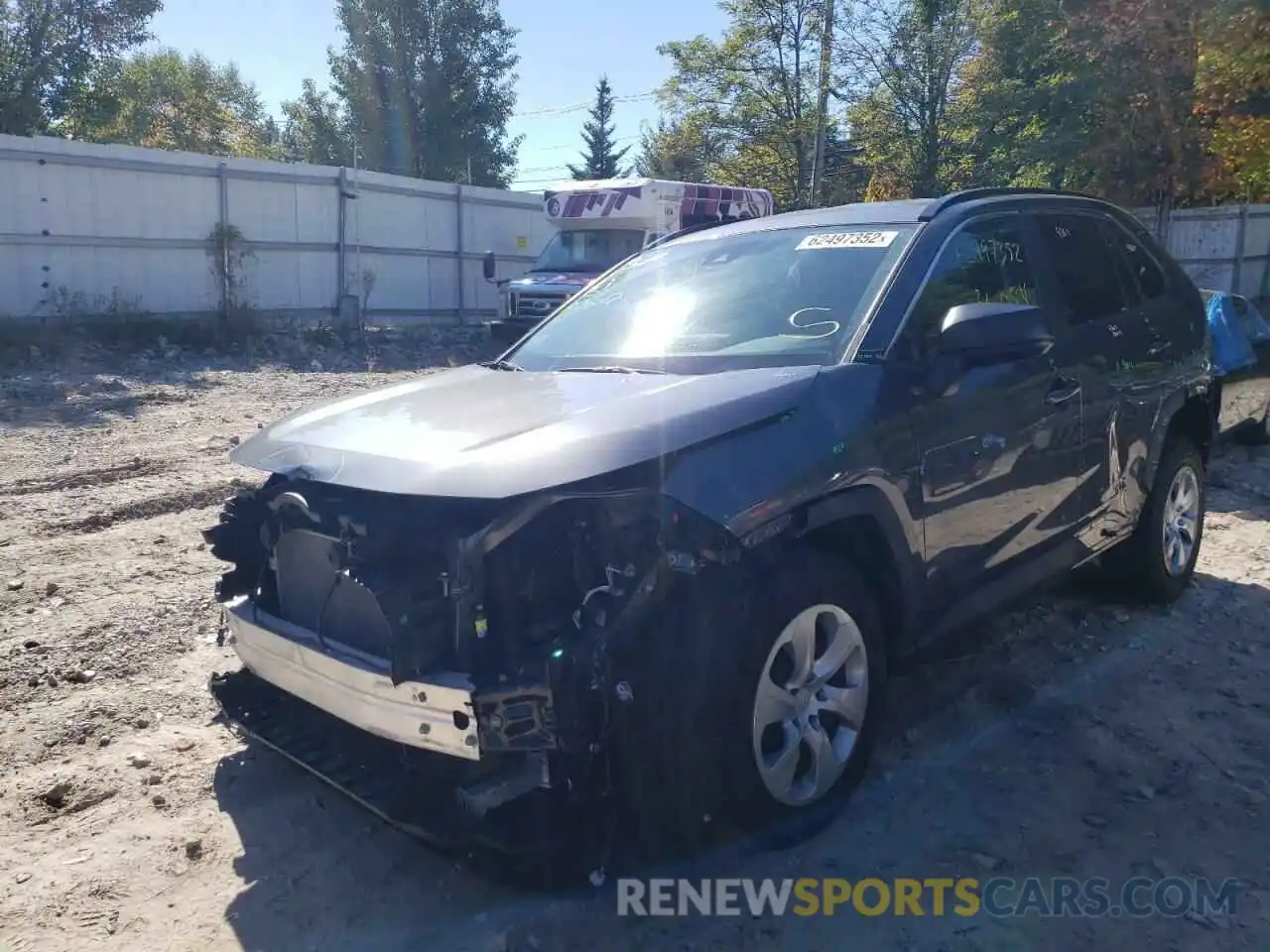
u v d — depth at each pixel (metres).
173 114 46.69
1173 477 5.11
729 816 3.02
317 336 17.95
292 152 50.81
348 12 41.12
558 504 2.88
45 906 2.98
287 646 3.13
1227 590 5.53
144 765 3.77
